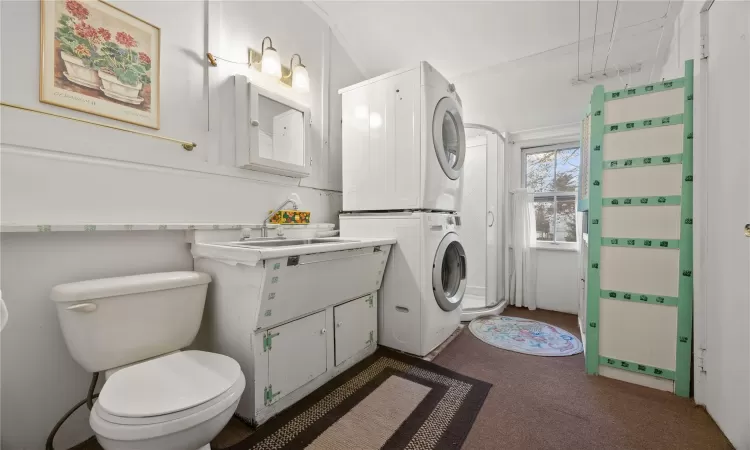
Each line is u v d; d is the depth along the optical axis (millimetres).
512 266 3285
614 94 1736
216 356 1181
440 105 2051
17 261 1112
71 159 1234
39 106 1164
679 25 1901
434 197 2045
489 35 2422
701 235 1462
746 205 1156
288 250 1300
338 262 1633
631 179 1695
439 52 2670
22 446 1140
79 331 1074
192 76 1635
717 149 1355
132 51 1406
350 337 1860
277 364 1410
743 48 1173
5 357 1099
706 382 1434
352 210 2279
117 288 1125
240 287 1353
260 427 1330
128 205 1392
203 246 1482
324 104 2510
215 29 1728
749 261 1136
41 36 1167
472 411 1437
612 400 1525
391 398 1544
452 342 2264
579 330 2514
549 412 1429
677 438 1255
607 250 1762
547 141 3121
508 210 3248
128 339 1166
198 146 1656
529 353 2066
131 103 1401
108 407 844
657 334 1631
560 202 3150
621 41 2242
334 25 2604
